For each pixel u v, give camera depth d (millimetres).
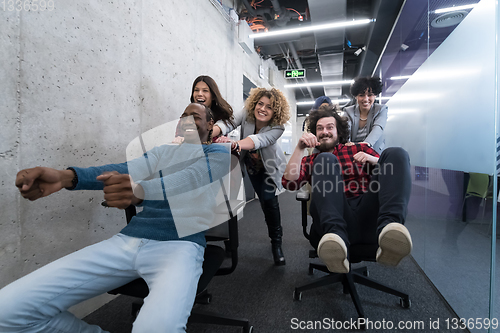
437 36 1440
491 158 913
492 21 930
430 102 1521
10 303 563
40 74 952
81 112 1118
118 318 1102
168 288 607
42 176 632
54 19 1000
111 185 658
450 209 1221
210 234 959
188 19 2059
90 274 670
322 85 6730
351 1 3510
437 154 1396
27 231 917
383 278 1450
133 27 1430
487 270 907
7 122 854
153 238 736
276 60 5930
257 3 3736
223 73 2824
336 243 825
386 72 3047
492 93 919
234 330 1014
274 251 1655
